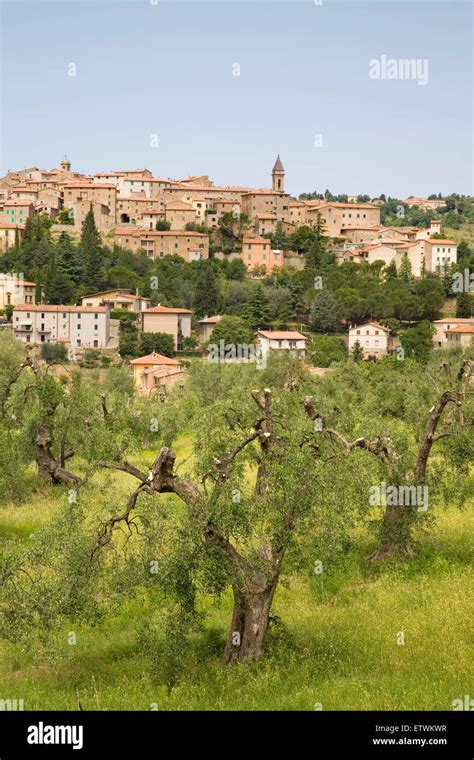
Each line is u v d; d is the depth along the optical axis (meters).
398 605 36.62
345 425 46.38
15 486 63.06
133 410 79.56
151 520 33.94
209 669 31.94
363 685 29.14
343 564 39.94
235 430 35.25
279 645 32.56
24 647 32.34
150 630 32.75
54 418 69.69
